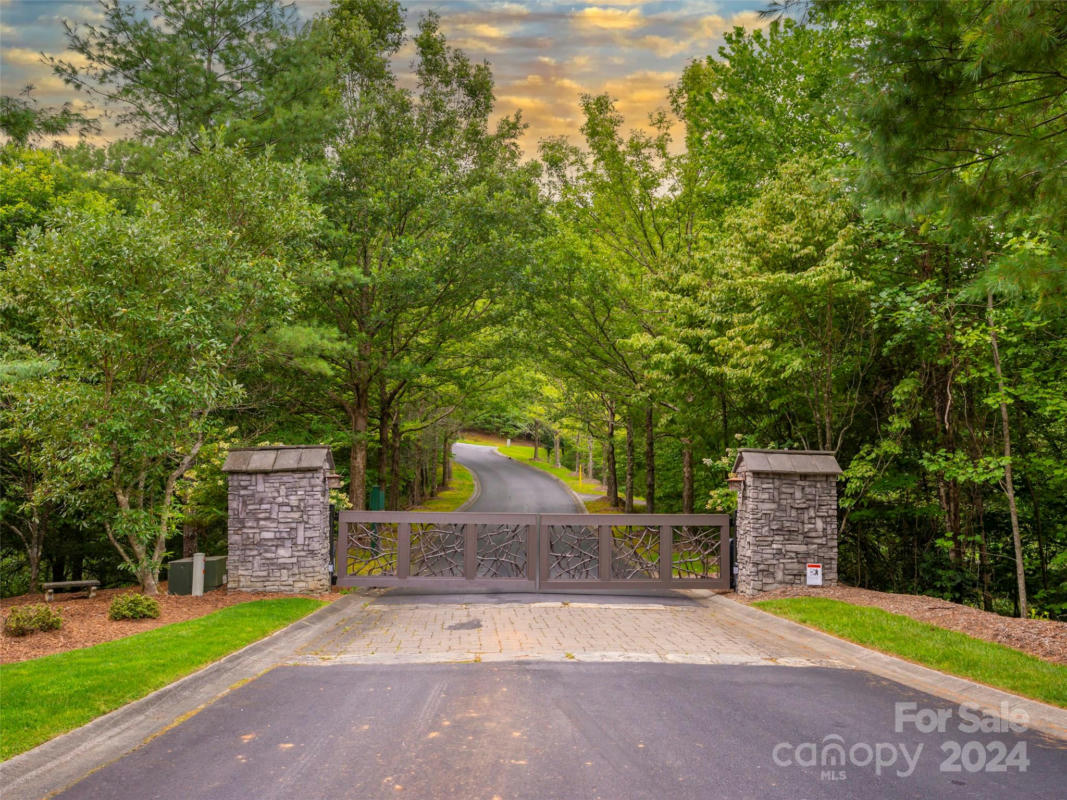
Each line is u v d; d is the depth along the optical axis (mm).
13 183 16891
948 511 15211
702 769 4852
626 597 13836
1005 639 8844
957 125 6500
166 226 11609
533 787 4516
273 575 13094
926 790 4570
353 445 20047
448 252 18531
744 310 16062
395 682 7266
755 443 16672
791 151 18531
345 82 20000
